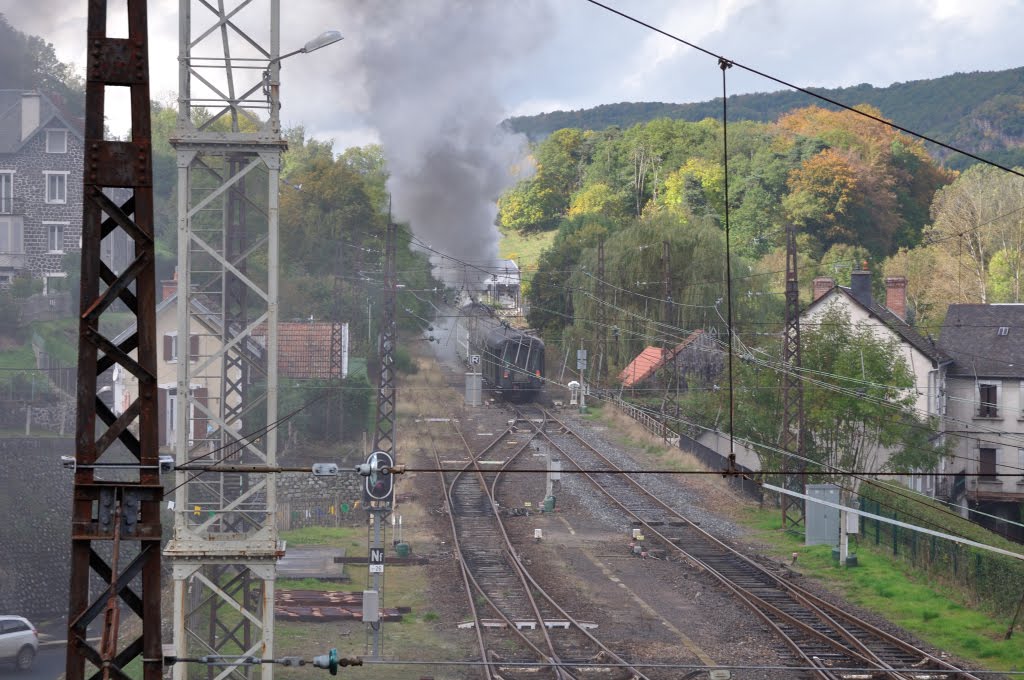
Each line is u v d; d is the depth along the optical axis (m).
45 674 36.06
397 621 31.48
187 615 21.80
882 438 49.22
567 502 50.06
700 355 65.31
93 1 10.45
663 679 25.62
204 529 19.75
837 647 28.50
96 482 10.45
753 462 52.53
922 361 59.31
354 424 58.94
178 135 19.11
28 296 68.19
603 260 80.50
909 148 134.88
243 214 24.78
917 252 104.69
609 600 33.88
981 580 34.38
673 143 142.62
